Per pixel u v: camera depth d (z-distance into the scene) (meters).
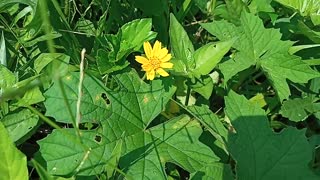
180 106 0.26
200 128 0.23
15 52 0.26
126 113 0.23
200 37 0.30
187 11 0.29
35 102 0.23
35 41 0.25
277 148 0.23
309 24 0.28
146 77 0.25
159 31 0.28
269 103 0.27
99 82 0.23
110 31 0.28
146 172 0.22
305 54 0.28
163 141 0.23
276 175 0.22
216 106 0.28
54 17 0.26
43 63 0.24
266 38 0.26
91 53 0.26
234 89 0.27
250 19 0.26
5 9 0.26
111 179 0.22
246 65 0.25
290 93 0.26
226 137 0.23
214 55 0.25
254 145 0.23
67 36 0.26
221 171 0.22
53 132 0.22
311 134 0.27
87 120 0.22
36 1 0.25
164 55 0.24
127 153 0.22
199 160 0.22
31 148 0.26
